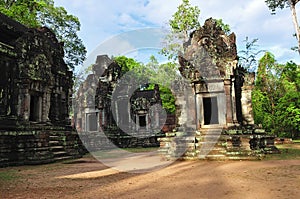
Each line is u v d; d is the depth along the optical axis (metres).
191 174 9.94
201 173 10.06
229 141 14.19
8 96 17.25
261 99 36.59
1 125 15.85
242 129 16.03
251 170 10.26
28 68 18.64
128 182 8.71
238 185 7.63
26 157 15.28
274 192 6.66
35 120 19.72
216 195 6.58
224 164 12.35
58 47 24.44
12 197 7.02
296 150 18.91
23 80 18.22
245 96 18.78
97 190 7.62
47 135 16.77
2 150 14.66
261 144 16.42
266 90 36.97
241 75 19.09
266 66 38.06
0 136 14.71
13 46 18.45
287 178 8.48
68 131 20.72
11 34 19.23
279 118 33.88
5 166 14.30
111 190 7.57
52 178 10.09
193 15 25.84
